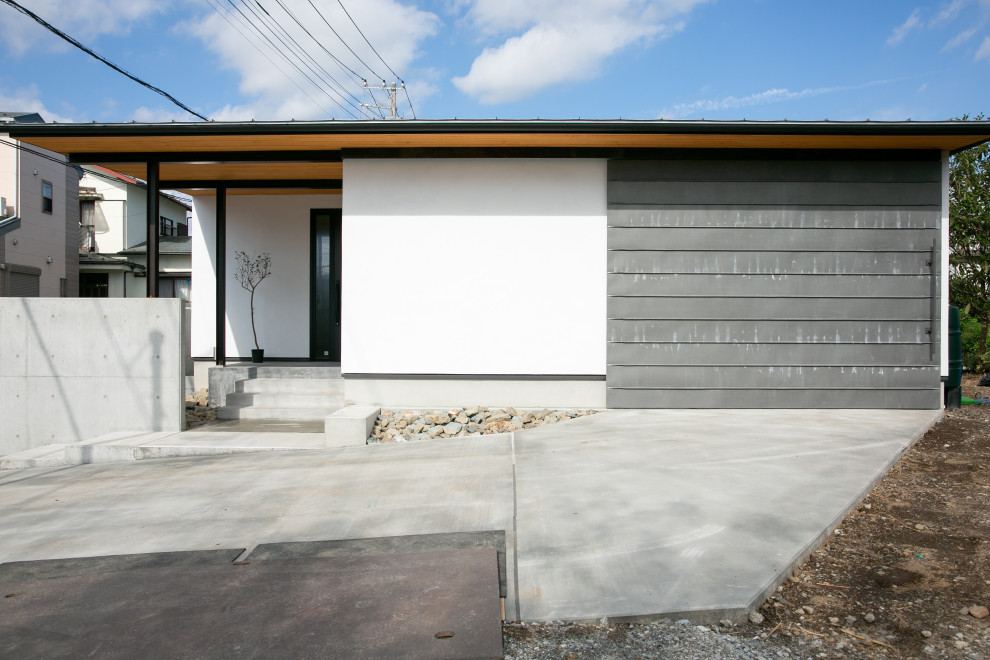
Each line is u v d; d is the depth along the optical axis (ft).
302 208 30.81
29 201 52.90
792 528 11.18
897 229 23.06
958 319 23.68
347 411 21.22
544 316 23.49
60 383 21.07
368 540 11.36
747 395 23.21
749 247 23.16
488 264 23.54
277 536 11.72
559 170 23.39
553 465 15.79
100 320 21.03
